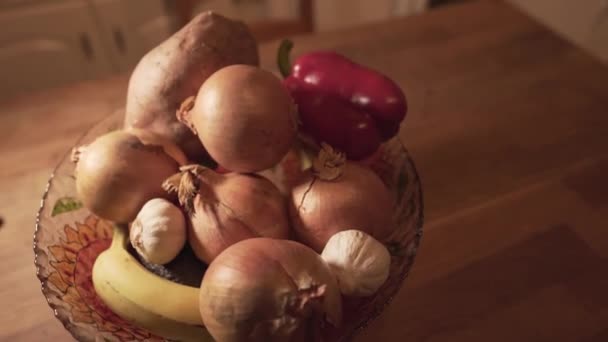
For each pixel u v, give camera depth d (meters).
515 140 0.56
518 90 0.62
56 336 0.41
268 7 1.21
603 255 0.46
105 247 0.44
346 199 0.38
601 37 1.09
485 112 0.59
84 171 0.39
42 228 0.41
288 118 0.39
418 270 0.45
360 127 0.44
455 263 0.45
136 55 1.09
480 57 0.66
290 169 0.42
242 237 0.37
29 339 0.41
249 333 0.32
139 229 0.37
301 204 0.38
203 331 0.35
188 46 0.43
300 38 0.68
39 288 0.44
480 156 0.54
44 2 0.94
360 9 1.26
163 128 0.44
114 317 0.39
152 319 0.36
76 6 0.96
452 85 0.63
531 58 0.66
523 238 0.47
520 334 0.41
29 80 1.03
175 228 0.37
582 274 0.45
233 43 0.45
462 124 0.58
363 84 0.48
